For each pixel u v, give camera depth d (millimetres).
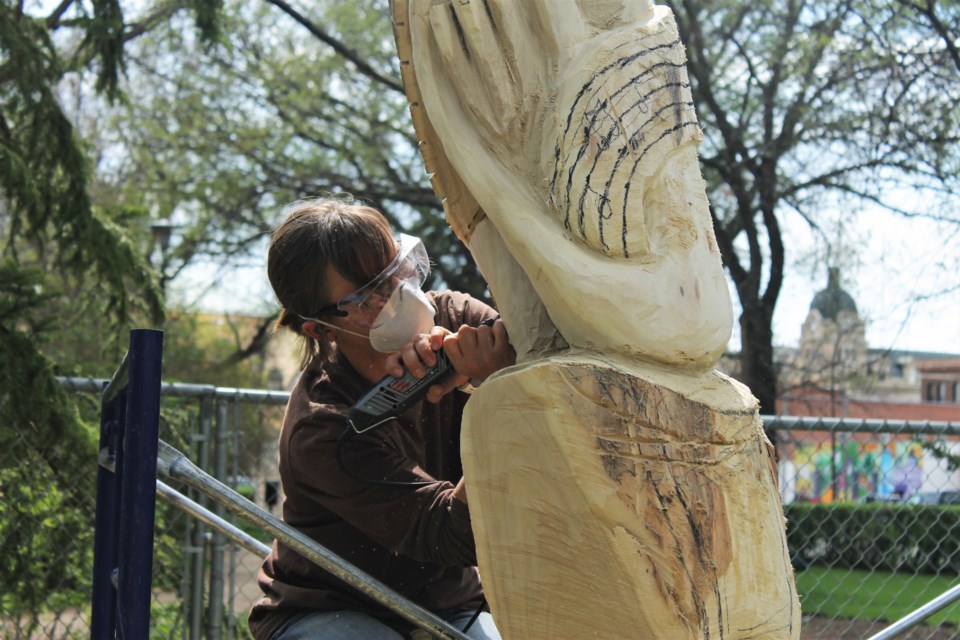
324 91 11469
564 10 1225
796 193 9086
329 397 1663
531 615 1178
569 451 1086
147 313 5383
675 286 1158
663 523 1092
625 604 1104
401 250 1650
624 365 1124
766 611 1167
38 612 3607
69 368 4648
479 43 1230
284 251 1634
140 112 11492
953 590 2281
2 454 3674
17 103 4957
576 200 1157
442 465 1791
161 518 3738
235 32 11156
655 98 1193
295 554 1725
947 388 17219
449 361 1477
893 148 8227
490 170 1220
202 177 11523
